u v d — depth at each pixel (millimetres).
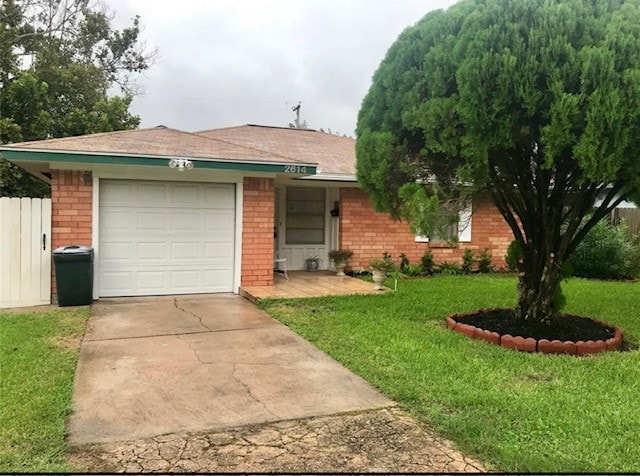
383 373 5227
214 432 3875
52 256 8727
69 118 19703
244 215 10188
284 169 9703
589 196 6617
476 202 7715
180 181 9781
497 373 5312
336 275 12703
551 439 3775
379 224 13477
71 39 24984
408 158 6930
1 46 17719
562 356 6035
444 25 6352
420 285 11492
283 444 3688
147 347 6223
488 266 14312
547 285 7035
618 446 3674
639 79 5098
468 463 3426
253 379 5098
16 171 17109
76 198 9055
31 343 6199
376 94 7227
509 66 5500
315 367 5488
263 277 10430
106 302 9055
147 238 9656
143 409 4301
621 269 13531
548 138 5418
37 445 3576
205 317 7953
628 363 5754
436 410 4285
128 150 8852
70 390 4676
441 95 6223
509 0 5699
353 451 3588
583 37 5469
